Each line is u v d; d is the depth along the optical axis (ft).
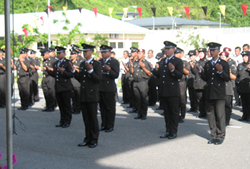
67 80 30.30
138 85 33.22
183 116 32.09
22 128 30.04
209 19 190.29
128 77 41.73
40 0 144.25
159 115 35.91
